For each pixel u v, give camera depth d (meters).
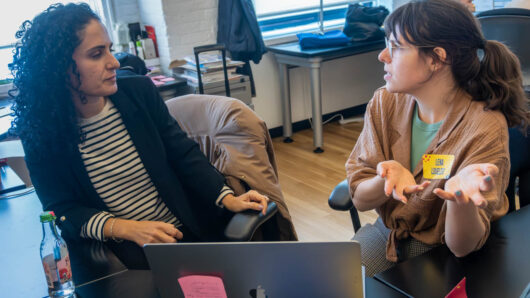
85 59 1.39
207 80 3.39
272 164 1.82
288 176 3.58
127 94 1.60
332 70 4.64
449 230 1.11
